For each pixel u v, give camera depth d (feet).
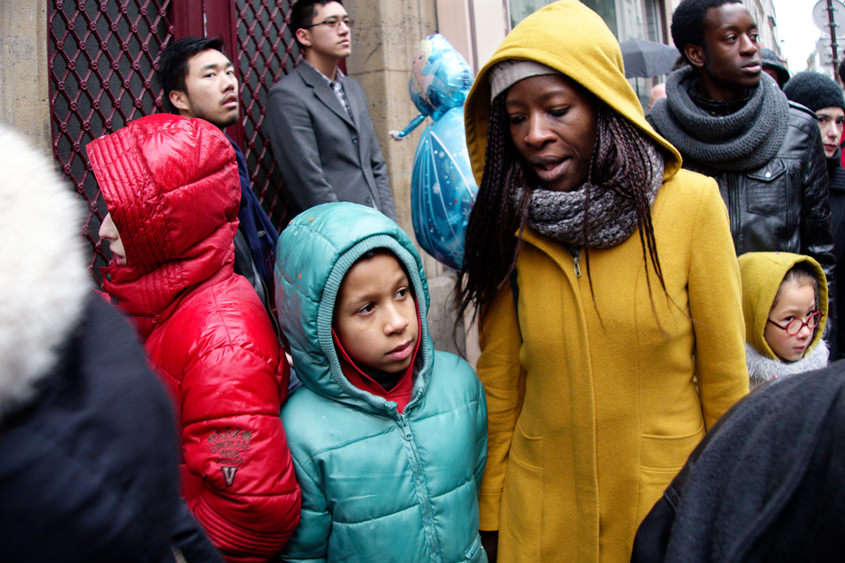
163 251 4.72
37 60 7.09
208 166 4.89
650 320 4.58
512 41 4.52
